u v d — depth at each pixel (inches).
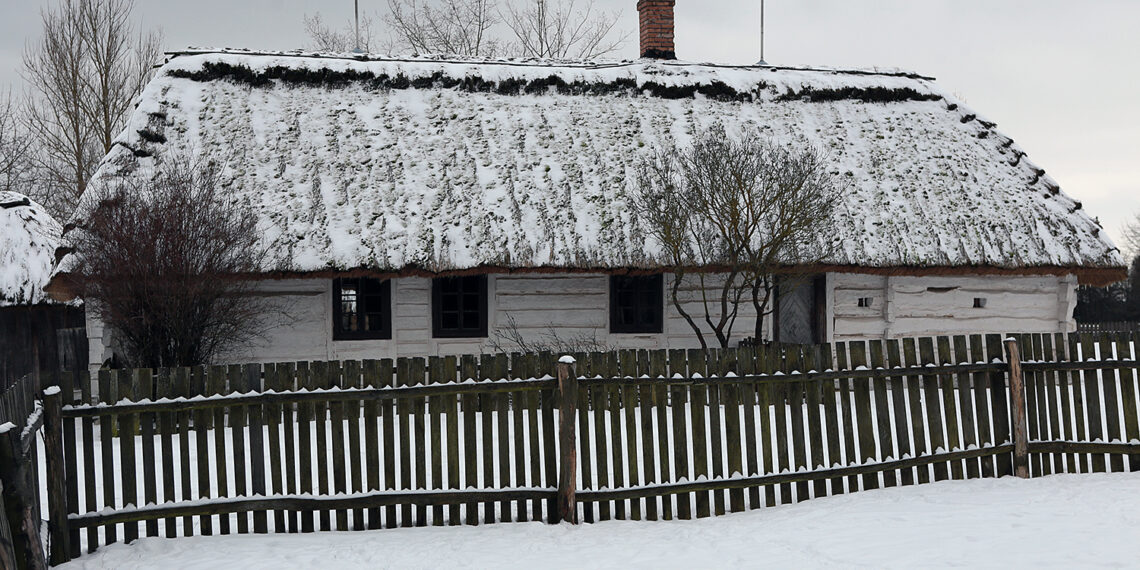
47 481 232.5
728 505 297.3
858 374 291.6
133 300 448.1
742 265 512.7
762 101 664.4
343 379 261.1
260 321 518.9
